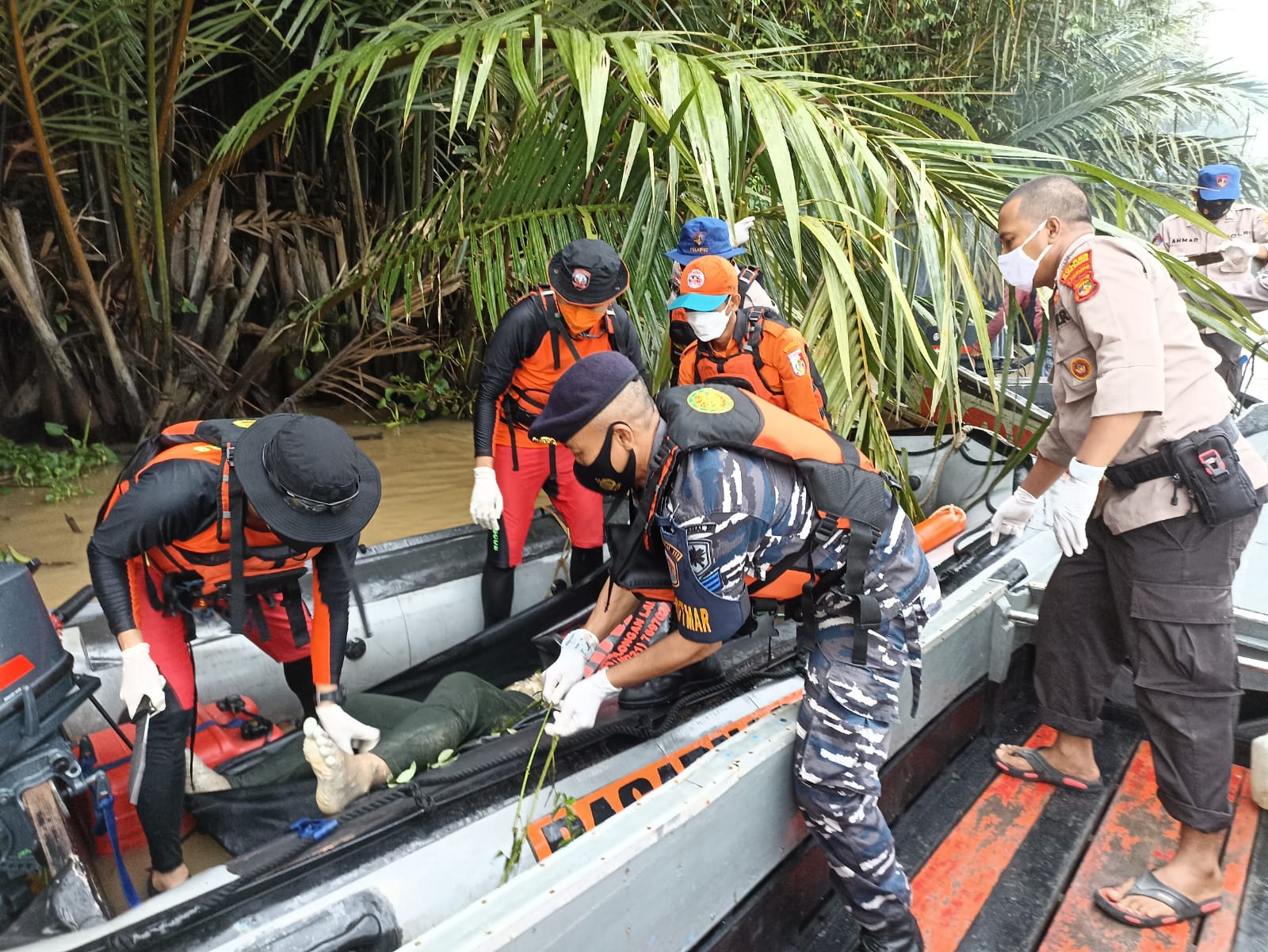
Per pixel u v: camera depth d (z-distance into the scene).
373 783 1.76
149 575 1.71
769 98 2.46
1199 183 3.98
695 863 1.36
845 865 1.50
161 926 1.39
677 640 1.51
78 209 4.79
